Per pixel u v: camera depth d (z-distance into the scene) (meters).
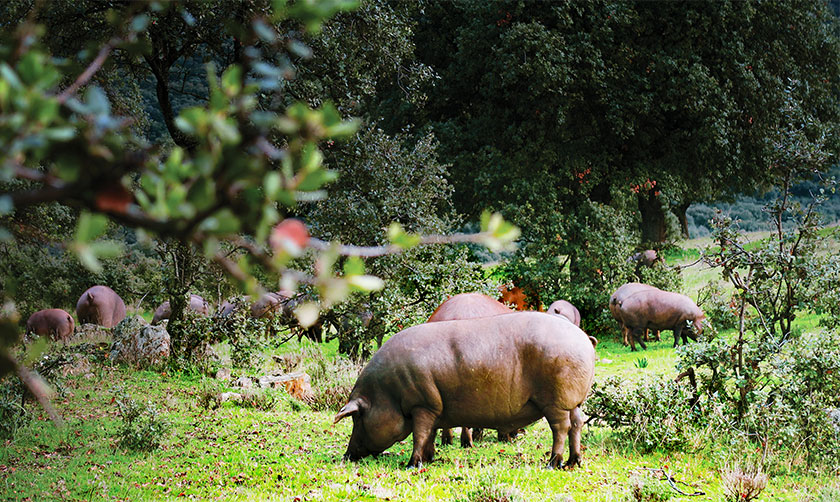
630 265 30.34
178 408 14.61
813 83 35.16
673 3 32.19
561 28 31.81
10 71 1.55
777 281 13.08
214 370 18.30
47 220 21.56
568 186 35.19
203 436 12.24
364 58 18.17
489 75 31.58
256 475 9.81
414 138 33.84
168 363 18.22
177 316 19.22
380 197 17.97
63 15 12.81
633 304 25.61
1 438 11.38
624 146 34.97
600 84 31.70
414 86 19.88
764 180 34.41
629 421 11.78
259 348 18.89
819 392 11.69
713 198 41.72
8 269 28.91
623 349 26.50
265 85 1.77
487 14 32.31
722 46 32.56
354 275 1.89
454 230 20.78
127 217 1.66
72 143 1.62
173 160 1.70
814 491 9.48
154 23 12.72
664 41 33.12
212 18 12.96
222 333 18.78
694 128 32.56
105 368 17.86
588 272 30.50
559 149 33.22
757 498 9.05
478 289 17.83
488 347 10.09
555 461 9.99
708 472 10.16
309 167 1.71
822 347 11.64
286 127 1.71
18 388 11.63
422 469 10.07
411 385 10.24
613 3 31.36
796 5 34.34
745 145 33.47
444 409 10.32
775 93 31.95
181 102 37.09
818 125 31.47
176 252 19.12
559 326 10.12
